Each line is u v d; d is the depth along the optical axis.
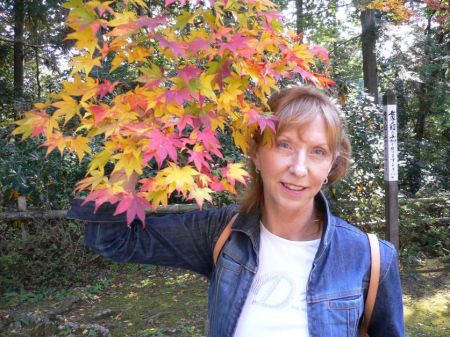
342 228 1.20
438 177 7.66
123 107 1.12
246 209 1.24
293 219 1.17
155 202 1.13
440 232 5.50
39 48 9.27
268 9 1.25
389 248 1.19
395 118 4.21
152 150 1.06
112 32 1.04
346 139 1.26
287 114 1.08
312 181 1.10
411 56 8.60
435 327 3.59
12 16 8.61
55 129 1.24
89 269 4.71
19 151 4.47
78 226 4.56
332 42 9.52
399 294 1.18
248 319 1.11
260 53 1.21
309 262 1.16
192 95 1.07
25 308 3.89
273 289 1.13
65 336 3.41
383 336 1.21
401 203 5.59
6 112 8.19
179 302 4.06
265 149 1.13
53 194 4.60
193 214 1.29
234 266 1.17
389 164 4.25
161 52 1.17
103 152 1.12
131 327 3.57
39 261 4.34
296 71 1.24
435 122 10.08
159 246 1.21
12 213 4.42
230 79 1.14
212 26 1.14
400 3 6.66
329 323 1.08
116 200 1.07
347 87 5.93
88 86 1.17
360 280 1.13
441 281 4.59
